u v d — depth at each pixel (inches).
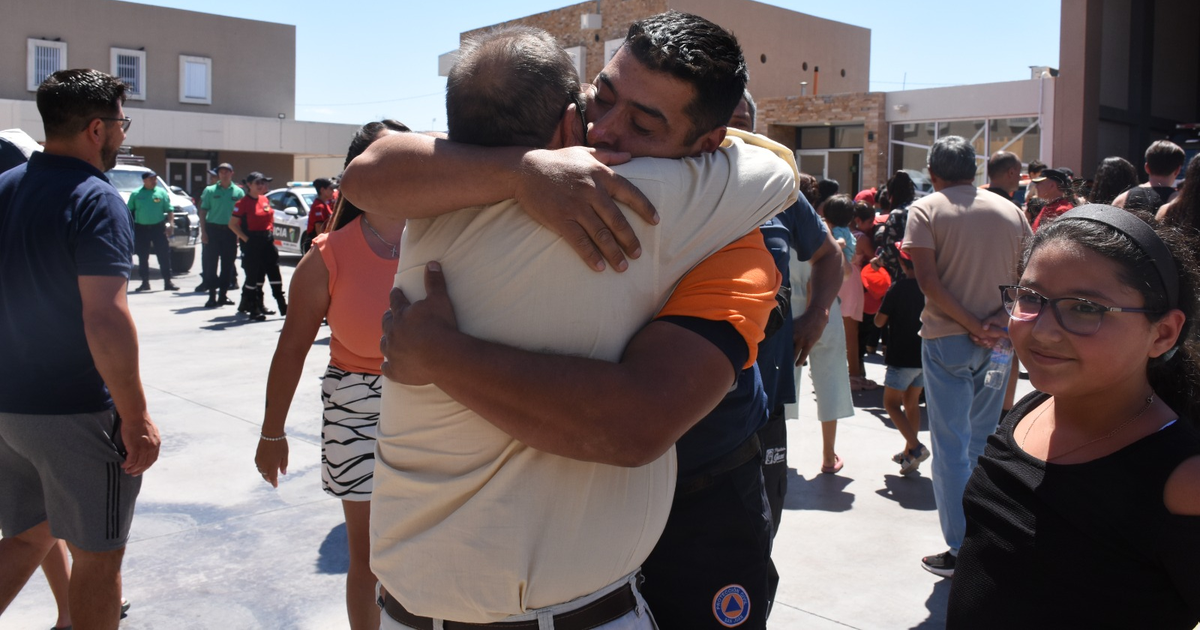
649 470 59.1
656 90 59.2
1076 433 58.7
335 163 1584.6
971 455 155.0
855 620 134.8
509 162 52.9
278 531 168.2
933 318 150.5
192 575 149.4
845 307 285.0
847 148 845.8
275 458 117.3
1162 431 55.0
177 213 643.5
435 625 57.5
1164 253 56.5
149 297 512.4
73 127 106.3
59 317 102.0
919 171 780.0
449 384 52.4
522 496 54.4
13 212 103.1
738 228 57.6
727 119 61.6
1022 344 59.6
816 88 1093.1
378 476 59.5
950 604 63.5
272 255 436.5
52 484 105.2
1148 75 752.3
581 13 1034.7
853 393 288.2
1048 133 688.4
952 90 741.9
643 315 55.7
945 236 147.2
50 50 1314.0
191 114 1268.5
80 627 107.5
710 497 70.4
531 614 55.6
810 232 129.3
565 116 57.6
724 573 69.7
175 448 217.0
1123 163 217.0
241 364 320.2
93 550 105.9
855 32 1133.1
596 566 56.2
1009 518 59.5
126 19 1357.0
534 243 53.2
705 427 69.9
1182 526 51.4
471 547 54.6
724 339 53.6
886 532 169.0
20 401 102.8
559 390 50.3
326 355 354.6
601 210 51.5
